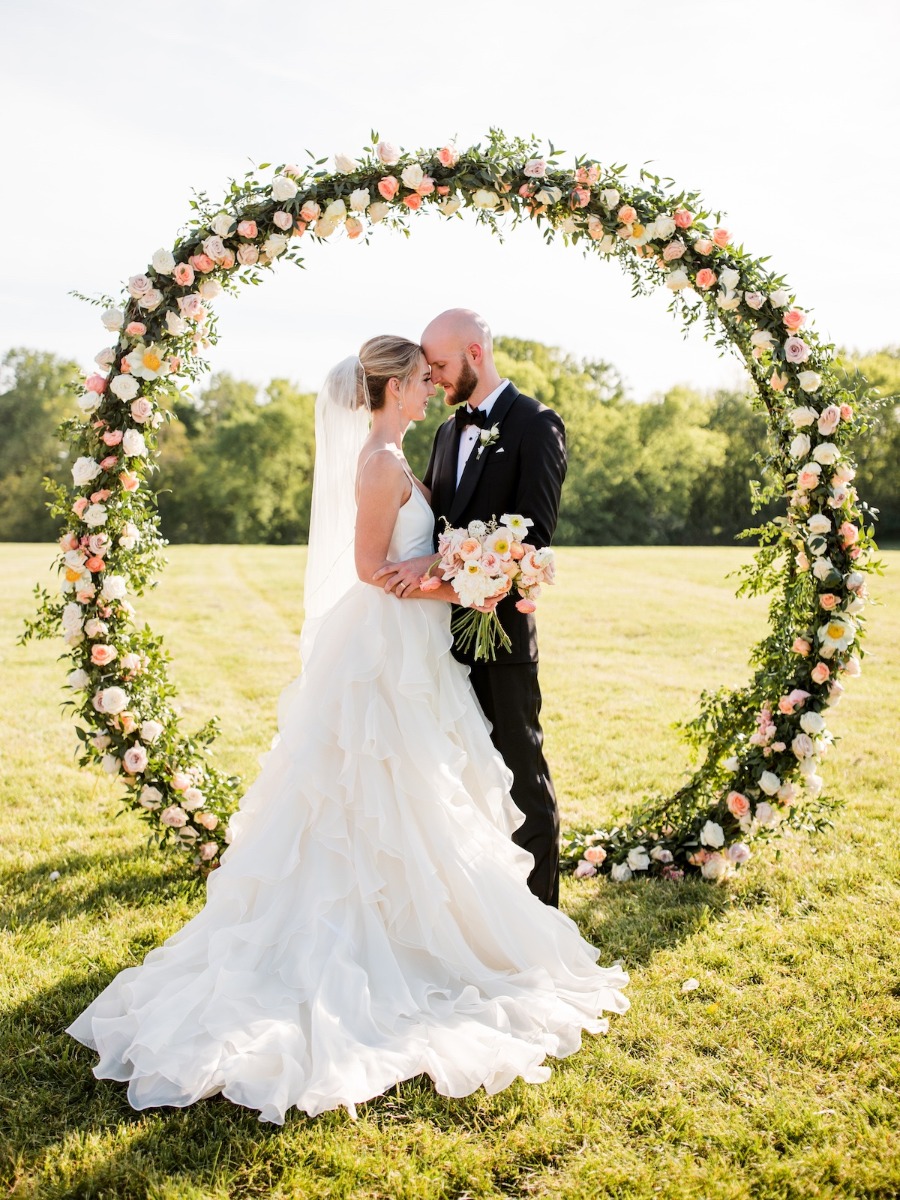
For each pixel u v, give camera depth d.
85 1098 2.53
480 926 2.98
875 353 45.75
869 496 38.66
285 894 2.86
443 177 3.55
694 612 12.46
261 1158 2.30
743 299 3.64
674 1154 2.30
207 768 4.00
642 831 4.14
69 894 3.76
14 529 46.22
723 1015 2.88
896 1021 2.82
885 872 3.85
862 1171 2.21
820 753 3.82
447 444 3.50
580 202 3.54
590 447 45.69
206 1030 2.56
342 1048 2.50
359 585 3.16
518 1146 2.34
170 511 47.97
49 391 46.81
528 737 3.37
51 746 5.85
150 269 3.49
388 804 2.90
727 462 44.47
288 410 46.50
